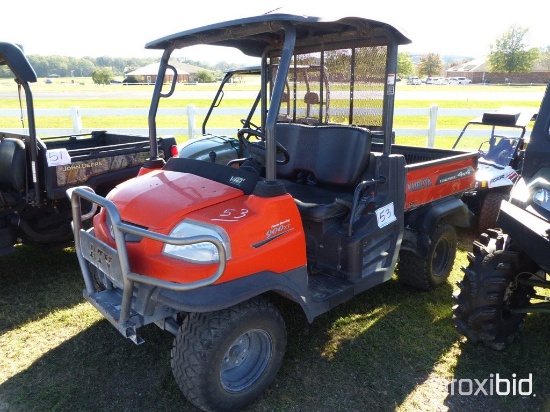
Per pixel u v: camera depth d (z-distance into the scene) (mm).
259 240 2537
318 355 3180
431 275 4008
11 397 2775
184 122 16703
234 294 2354
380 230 3234
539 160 3078
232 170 2824
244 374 2656
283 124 3836
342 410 2682
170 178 2895
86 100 24359
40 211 4379
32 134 3992
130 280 2334
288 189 3588
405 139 12516
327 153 3492
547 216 2729
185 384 2395
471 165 4266
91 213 2928
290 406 2705
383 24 2920
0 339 3363
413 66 103875
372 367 3062
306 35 3465
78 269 4586
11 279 4355
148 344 3303
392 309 3805
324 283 3135
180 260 2389
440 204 3965
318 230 3266
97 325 3562
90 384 2891
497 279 3016
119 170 4730
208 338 2355
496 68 75188
